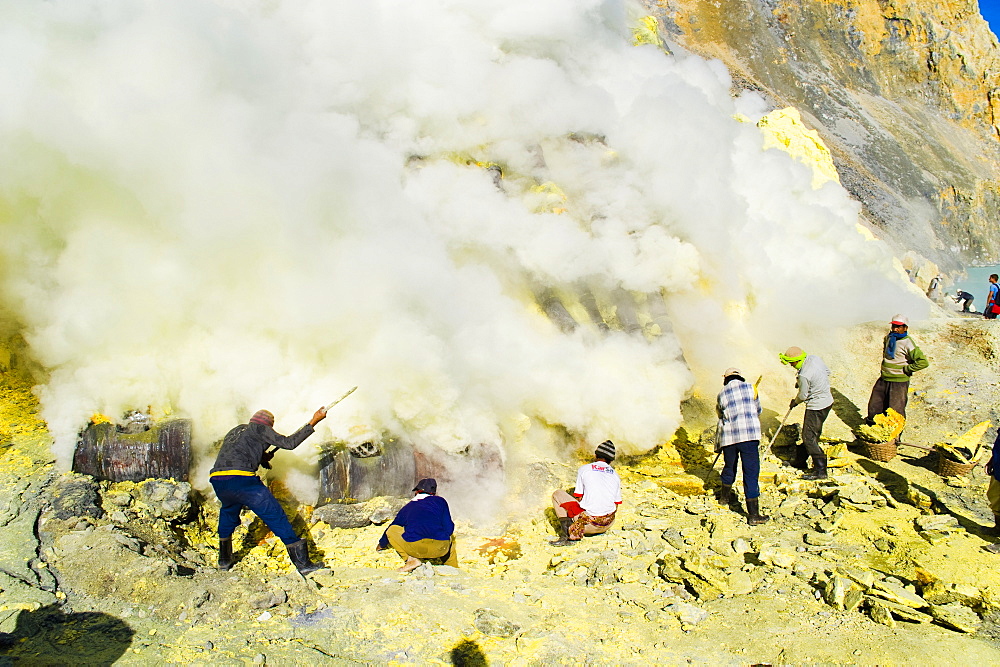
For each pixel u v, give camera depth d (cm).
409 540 502
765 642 416
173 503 513
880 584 484
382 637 400
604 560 531
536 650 393
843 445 736
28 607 382
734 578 494
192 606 406
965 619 445
